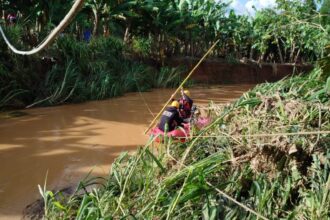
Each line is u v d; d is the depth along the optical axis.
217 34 22.86
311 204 3.03
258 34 22.56
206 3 22.47
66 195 4.38
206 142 4.58
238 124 4.54
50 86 11.45
